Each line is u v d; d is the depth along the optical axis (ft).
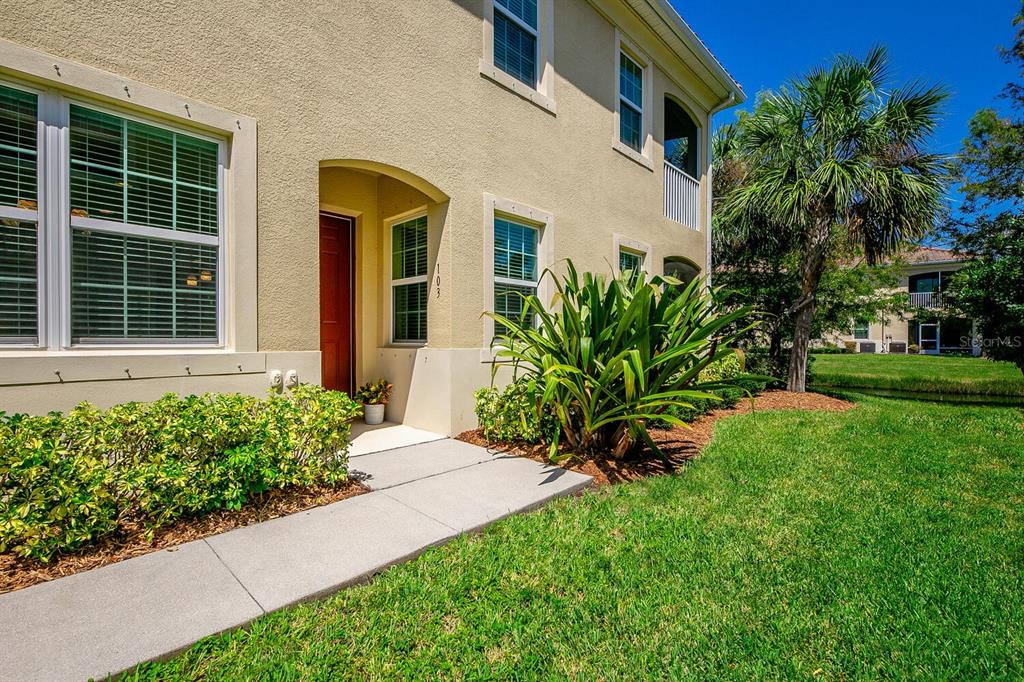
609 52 25.22
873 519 11.03
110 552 8.52
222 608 6.93
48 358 9.74
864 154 28.99
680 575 8.47
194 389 11.59
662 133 29.86
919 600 7.75
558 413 14.90
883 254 32.09
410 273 20.06
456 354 17.85
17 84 9.74
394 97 15.94
